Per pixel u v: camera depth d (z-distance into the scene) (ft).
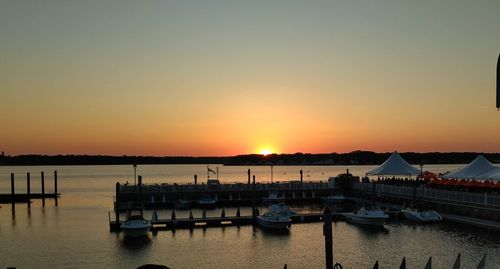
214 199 237.45
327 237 80.33
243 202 242.78
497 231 139.33
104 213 207.51
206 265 113.19
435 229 150.71
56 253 125.80
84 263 115.34
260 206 232.94
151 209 219.20
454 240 133.08
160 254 124.47
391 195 206.08
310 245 133.90
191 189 250.16
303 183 260.83
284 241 139.95
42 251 128.16
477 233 141.59
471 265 107.04
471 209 156.56
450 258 114.21
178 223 160.15
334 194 254.47
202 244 136.46
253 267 111.04
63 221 182.91
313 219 173.47
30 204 250.57
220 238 144.66
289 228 160.45
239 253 125.08
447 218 159.43
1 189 389.80
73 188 391.45
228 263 114.93
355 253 122.01
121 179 572.51
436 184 192.34
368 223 159.43
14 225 173.27
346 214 171.73
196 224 162.30
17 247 133.49
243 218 167.12
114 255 123.34
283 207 178.50
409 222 165.68
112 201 263.08
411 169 215.92
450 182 186.29
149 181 509.76
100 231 158.30
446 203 168.04
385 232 149.38
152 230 156.76
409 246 128.47
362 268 107.76
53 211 216.74
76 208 228.22
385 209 186.60
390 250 124.67
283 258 119.34
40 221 183.42
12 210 221.46
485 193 154.61
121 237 146.92
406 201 192.75
